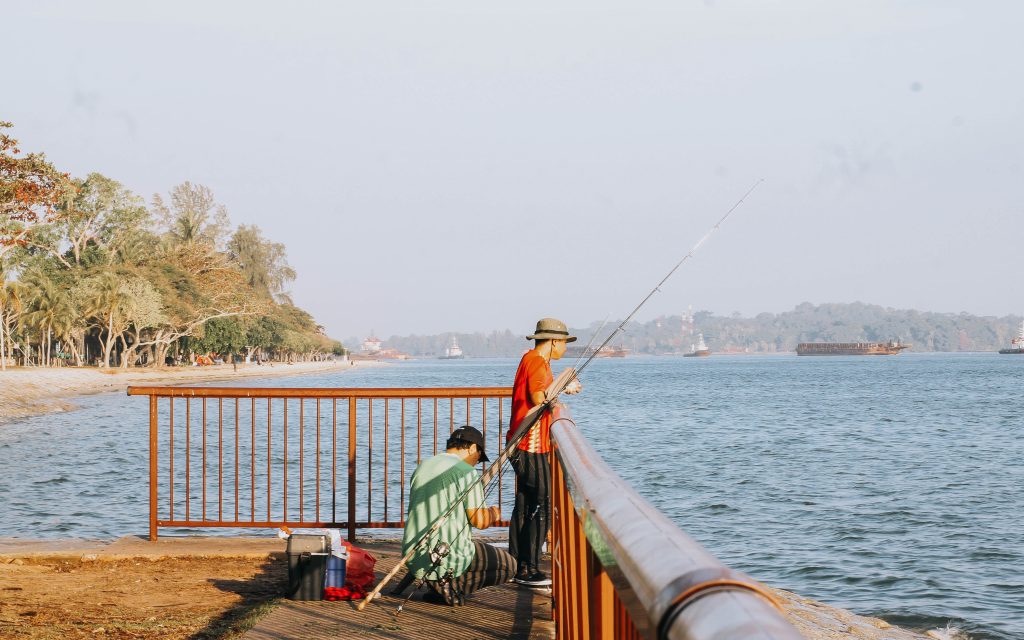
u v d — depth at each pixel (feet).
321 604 18.53
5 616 17.76
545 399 19.13
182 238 386.93
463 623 17.07
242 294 372.99
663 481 71.61
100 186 308.40
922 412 164.66
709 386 312.09
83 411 160.56
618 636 5.96
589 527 6.44
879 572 40.42
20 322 285.64
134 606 18.75
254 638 16.19
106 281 285.84
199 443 93.66
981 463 84.12
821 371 513.04
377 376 463.01
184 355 431.43
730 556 44.19
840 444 104.22
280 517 43.47
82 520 45.55
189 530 39.14
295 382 318.45
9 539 26.20
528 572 19.67
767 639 2.50
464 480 18.66
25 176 148.56
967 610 34.45
